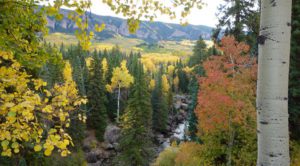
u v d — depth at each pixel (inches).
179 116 2748.5
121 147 1262.3
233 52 617.0
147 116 1449.3
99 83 1733.5
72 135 1301.7
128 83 2405.3
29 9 150.7
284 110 120.5
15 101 137.3
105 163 1528.1
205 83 603.5
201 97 602.5
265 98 121.9
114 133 1839.3
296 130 641.6
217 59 629.9
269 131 120.8
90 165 1477.6
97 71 1737.2
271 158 120.3
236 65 608.4
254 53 723.4
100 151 1585.9
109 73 2714.1
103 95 1758.1
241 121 607.5
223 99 569.3
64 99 157.4
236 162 662.5
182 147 762.2
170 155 919.7
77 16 147.9
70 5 145.0
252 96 607.2
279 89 119.7
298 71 585.0
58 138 135.8
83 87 1657.2
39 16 153.2
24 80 148.1
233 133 624.4
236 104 570.6
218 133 647.1
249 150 651.5
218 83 590.9
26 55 163.6
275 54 119.4
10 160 443.2
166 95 2743.6
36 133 138.8
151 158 1302.9
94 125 1706.4
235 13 724.7
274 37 119.4
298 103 615.2
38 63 170.9
